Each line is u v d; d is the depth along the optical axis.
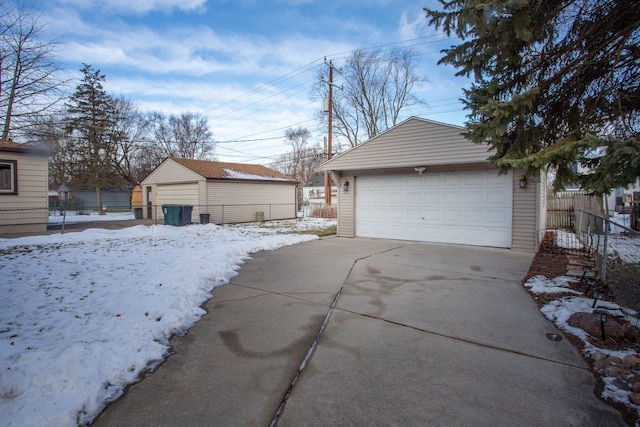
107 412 2.32
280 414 2.31
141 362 2.96
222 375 2.83
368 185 11.59
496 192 9.18
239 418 2.27
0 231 11.35
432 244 10.06
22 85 16.14
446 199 10.02
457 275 6.28
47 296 4.57
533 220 8.59
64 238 10.41
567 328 3.71
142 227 13.28
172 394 2.55
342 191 12.09
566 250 8.88
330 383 2.70
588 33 3.70
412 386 2.66
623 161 2.94
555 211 15.76
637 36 3.55
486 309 4.45
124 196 39.50
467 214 9.67
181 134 35.56
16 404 2.22
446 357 3.14
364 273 6.46
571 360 3.06
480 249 9.10
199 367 2.96
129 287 5.00
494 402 2.45
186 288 4.98
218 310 4.45
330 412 2.33
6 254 7.80
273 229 14.87
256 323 4.00
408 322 4.02
